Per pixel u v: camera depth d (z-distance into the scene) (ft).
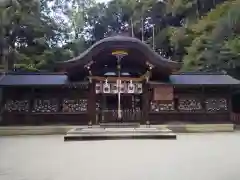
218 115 68.03
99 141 47.14
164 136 49.90
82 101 66.39
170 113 66.74
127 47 62.39
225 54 82.33
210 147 39.93
